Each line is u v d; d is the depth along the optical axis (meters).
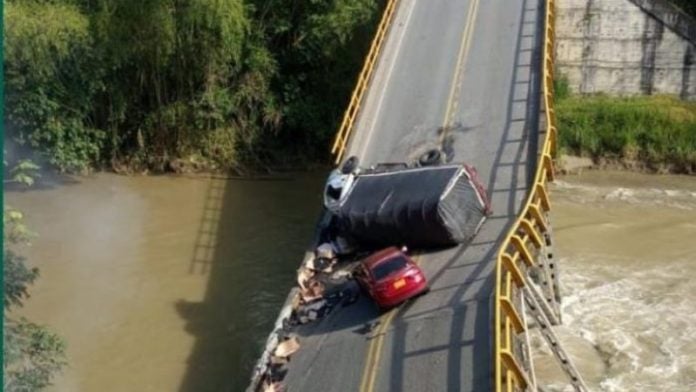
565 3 45.22
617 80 45.59
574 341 28.06
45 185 42.56
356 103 33.75
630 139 43.53
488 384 20.22
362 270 24.84
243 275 33.97
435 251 26.61
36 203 40.44
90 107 43.09
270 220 39.25
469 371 20.84
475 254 26.02
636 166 43.56
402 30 39.53
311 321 24.80
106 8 41.44
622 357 27.03
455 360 21.36
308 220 39.28
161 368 27.92
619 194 40.94
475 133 32.38
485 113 33.44
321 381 21.88
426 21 39.97
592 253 34.53
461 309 23.33
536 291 24.19
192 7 41.34
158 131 44.47
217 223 39.00
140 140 44.38
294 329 24.56
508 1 40.66
